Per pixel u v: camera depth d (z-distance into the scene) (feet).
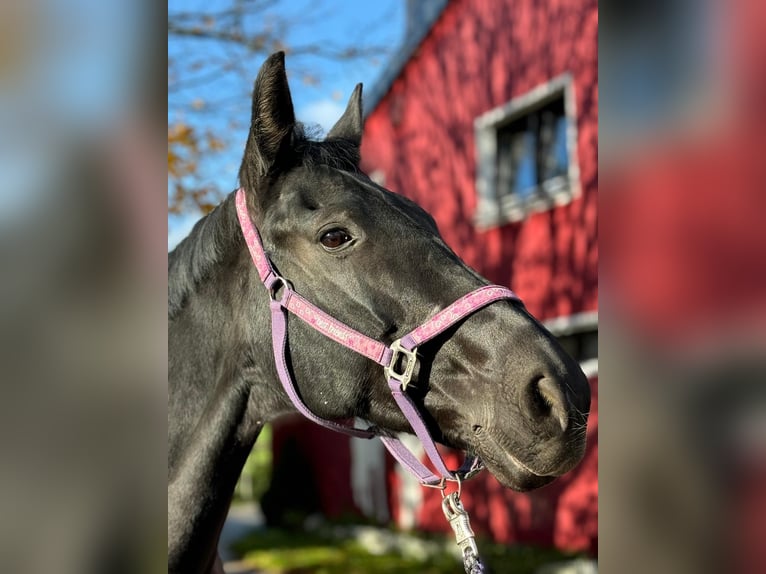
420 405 5.72
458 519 5.44
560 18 23.41
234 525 41.52
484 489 25.12
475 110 27.07
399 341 5.60
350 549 28.53
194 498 6.02
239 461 6.36
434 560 24.02
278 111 5.79
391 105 31.65
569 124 22.80
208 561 6.22
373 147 32.94
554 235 23.29
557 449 5.00
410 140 30.55
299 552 28.81
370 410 5.95
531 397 5.09
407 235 5.79
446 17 28.63
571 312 22.43
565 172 23.98
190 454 6.14
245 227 6.13
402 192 30.91
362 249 5.75
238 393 6.24
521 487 5.22
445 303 5.62
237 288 6.31
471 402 5.45
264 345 6.05
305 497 37.40
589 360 22.03
